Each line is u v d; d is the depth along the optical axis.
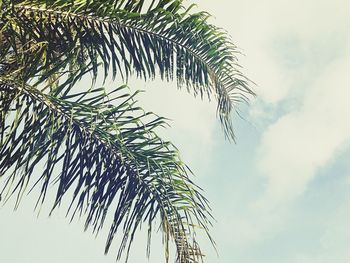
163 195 4.00
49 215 3.56
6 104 3.47
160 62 4.54
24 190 3.41
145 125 3.88
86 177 3.80
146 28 4.37
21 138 3.49
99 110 3.72
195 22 4.54
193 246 3.88
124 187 3.95
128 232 3.82
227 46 4.99
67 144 3.76
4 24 3.46
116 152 3.96
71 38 3.83
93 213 3.77
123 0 3.93
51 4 3.73
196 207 3.93
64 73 3.58
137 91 3.74
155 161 3.98
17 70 3.40
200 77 5.11
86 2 3.82
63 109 3.75
